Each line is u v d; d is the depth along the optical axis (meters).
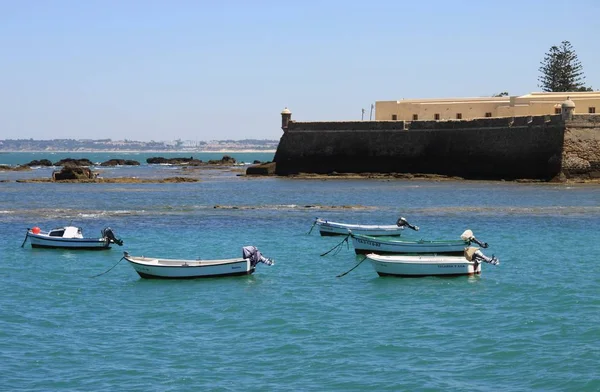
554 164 119.50
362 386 31.17
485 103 142.38
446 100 146.88
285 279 49.88
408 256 52.88
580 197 96.31
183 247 61.88
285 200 97.62
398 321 39.81
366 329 38.38
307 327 38.78
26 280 49.94
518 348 35.34
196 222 76.12
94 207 89.06
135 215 81.44
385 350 35.25
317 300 44.22
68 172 134.62
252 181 134.88
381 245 56.81
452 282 48.72
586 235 66.81
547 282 48.50
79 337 37.28
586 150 118.69
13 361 33.91
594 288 46.78
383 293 45.94
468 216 79.50
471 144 132.50
